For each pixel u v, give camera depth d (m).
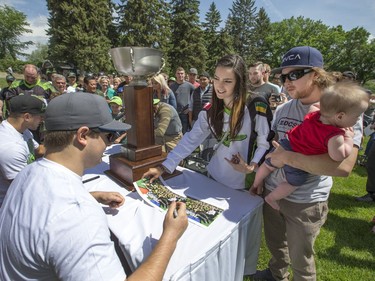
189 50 30.31
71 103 0.74
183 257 0.90
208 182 1.54
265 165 1.32
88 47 24.11
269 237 1.59
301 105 1.29
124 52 1.29
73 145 0.74
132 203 1.25
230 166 1.47
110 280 0.60
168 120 2.61
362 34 37.16
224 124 1.43
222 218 1.15
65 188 0.68
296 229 1.29
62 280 0.60
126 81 4.98
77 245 0.59
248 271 1.46
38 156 2.09
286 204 1.30
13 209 0.69
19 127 1.62
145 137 1.51
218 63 1.30
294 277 1.39
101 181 1.51
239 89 1.30
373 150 3.12
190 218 1.14
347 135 1.04
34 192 0.67
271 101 2.84
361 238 2.47
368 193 3.25
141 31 28.42
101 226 0.65
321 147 1.07
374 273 2.03
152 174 1.45
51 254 0.59
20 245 0.63
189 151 1.55
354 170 4.36
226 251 1.05
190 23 30.36
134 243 0.96
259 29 43.53
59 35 24.12
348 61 38.31
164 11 29.50
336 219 2.80
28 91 3.81
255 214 1.31
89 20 25.22
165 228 0.81
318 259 2.17
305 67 1.15
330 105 1.00
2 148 1.50
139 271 0.68
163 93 3.71
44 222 0.61
